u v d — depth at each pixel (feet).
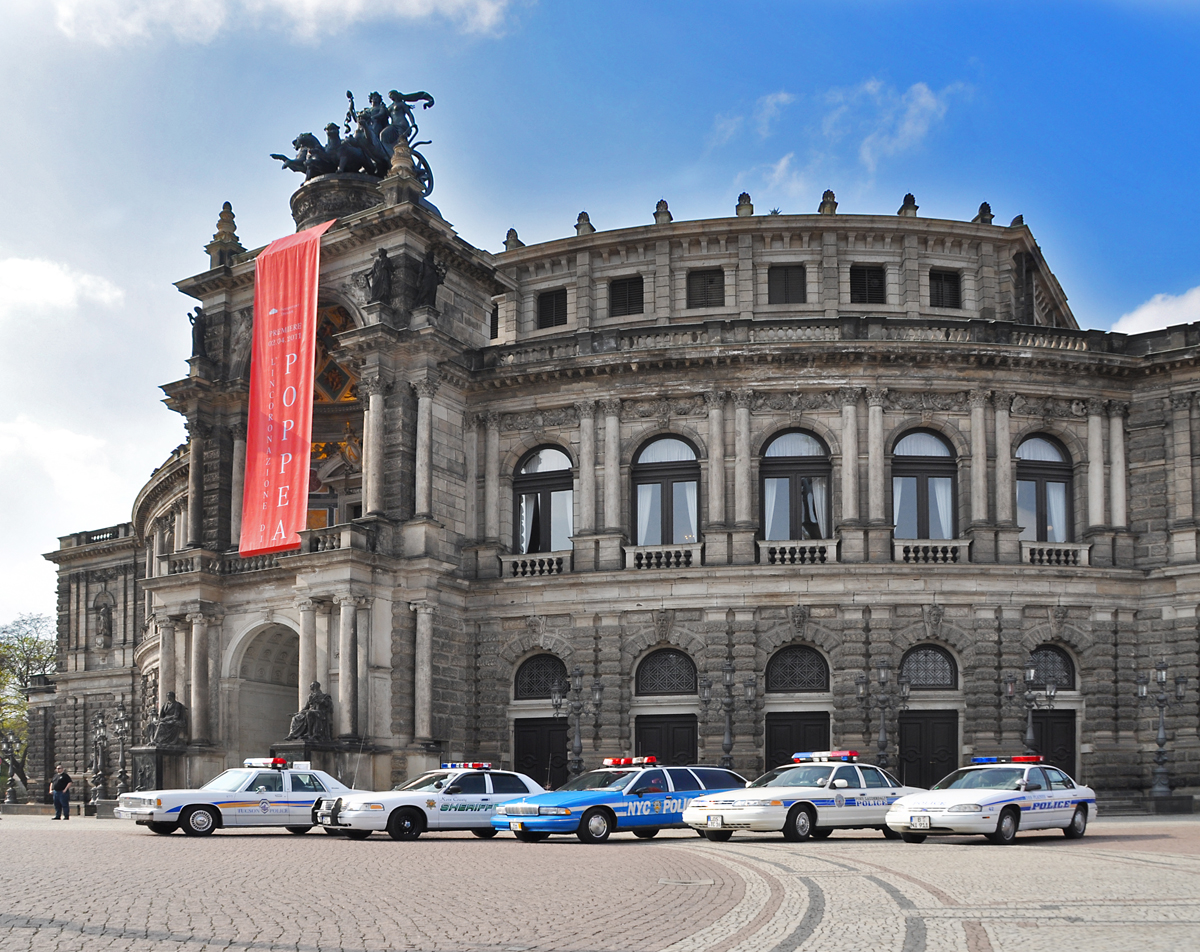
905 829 115.75
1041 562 189.88
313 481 225.56
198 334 220.64
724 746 172.86
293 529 198.08
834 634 184.55
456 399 203.82
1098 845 114.11
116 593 340.80
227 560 210.59
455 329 211.41
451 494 200.23
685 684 189.67
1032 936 60.29
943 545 187.62
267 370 206.39
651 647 189.26
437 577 192.34
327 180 218.38
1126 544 192.65
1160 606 189.67
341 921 63.31
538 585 194.90
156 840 123.03
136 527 318.65
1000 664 184.55
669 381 195.21
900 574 184.96
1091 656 187.21
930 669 185.98
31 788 358.64
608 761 136.67
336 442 225.56
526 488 204.54
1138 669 189.47
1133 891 77.30
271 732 213.05
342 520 224.33
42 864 93.40
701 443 194.29
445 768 135.44
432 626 190.70
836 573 184.96
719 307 230.68
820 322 192.54
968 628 184.96
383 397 195.42
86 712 338.75
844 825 124.67
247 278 220.64
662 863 95.76
